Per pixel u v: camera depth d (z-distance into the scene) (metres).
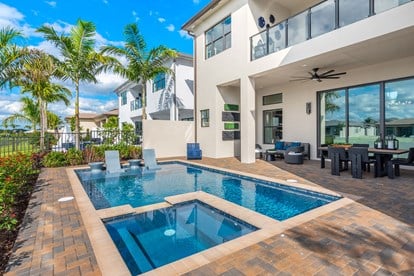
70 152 10.45
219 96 12.09
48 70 9.05
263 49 9.43
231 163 10.34
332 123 10.16
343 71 9.40
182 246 3.59
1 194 3.57
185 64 16.50
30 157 8.27
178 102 16.14
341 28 6.69
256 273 2.39
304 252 2.77
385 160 7.29
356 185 5.92
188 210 5.06
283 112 12.16
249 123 10.20
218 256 2.70
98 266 2.55
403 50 7.07
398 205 4.32
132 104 24.69
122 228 4.25
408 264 2.54
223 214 4.46
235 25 10.54
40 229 3.53
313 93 10.71
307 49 7.62
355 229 3.36
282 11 11.16
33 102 16.61
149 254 3.36
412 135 7.83
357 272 2.40
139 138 13.05
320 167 8.73
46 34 9.91
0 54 7.57
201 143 13.13
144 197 6.14
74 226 3.65
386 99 8.42
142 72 12.45
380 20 5.88
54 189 5.99
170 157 12.94
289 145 11.25
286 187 6.30
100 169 9.65
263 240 3.07
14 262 2.64
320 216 3.85
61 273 2.44
